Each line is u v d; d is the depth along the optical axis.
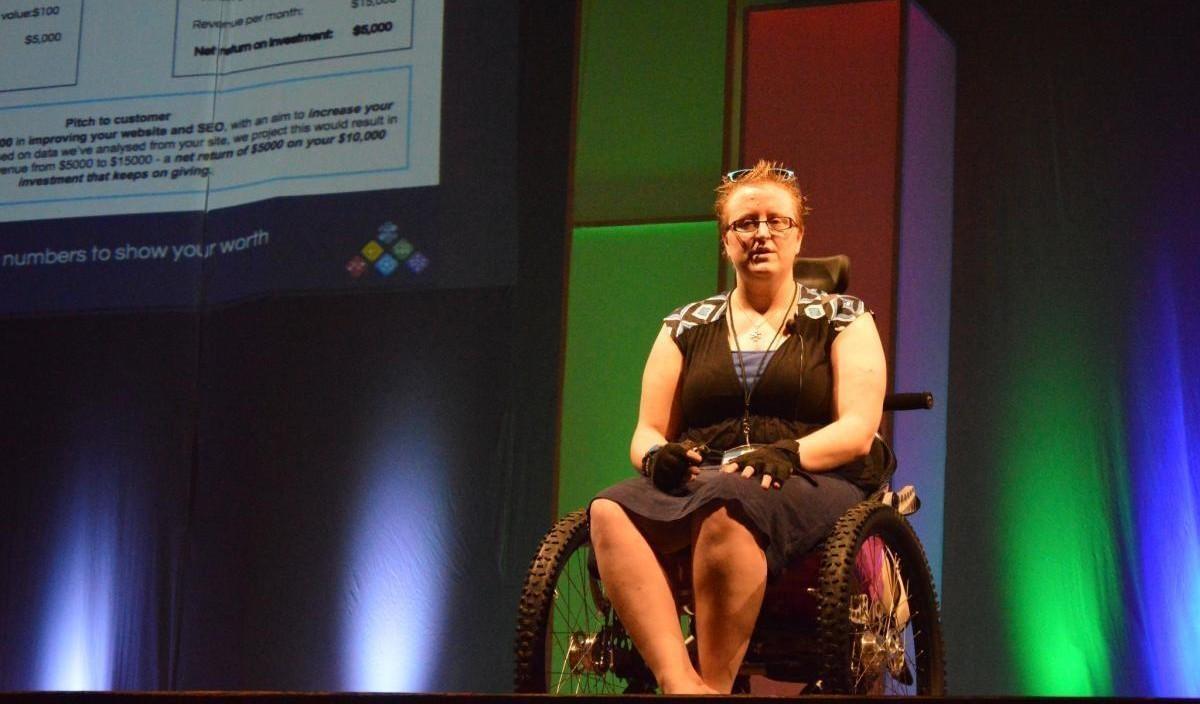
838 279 3.38
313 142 6.05
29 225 6.35
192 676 5.88
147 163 6.27
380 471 5.82
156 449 6.07
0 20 6.52
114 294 6.21
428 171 5.89
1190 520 4.92
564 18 5.93
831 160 4.95
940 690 2.96
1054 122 5.32
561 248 5.81
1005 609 5.15
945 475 5.27
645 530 2.80
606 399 5.99
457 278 5.80
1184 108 5.12
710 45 5.88
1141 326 5.09
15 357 6.28
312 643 5.79
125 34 6.38
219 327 6.08
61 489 6.14
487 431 5.75
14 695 1.97
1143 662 4.92
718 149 5.83
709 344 3.15
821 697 2.04
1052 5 5.37
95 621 6.02
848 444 2.90
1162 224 5.11
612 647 2.97
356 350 5.91
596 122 6.00
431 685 5.63
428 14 5.99
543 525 5.64
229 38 6.27
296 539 5.86
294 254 6.02
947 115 5.37
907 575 2.98
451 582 5.68
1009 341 5.28
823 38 5.06
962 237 5.39
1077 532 5.09
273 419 5.96
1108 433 5.09
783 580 2.83
